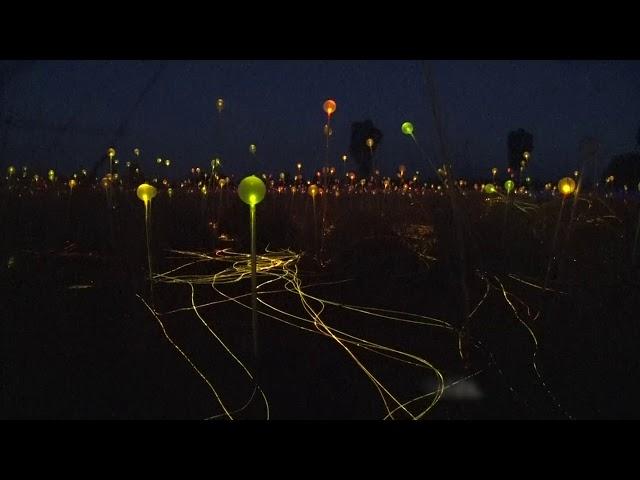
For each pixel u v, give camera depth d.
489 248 5.96
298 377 3.23
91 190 7.52
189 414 2.82
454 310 4.31
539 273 5.31
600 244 6.32
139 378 3.14
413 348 3.65
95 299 4.23
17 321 3.68
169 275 5.18
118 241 5.69
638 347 3.59
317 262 5.71
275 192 8.50
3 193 5.91
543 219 7.34
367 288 4.83
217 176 7.81
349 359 3.47
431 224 7.18
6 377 3.05
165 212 6.97
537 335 3.85
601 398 3.04
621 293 4.64
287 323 4.02
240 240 6.49
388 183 9.41
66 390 2.98
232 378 3.19
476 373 3.33
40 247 5.35
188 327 3.88
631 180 10.93
